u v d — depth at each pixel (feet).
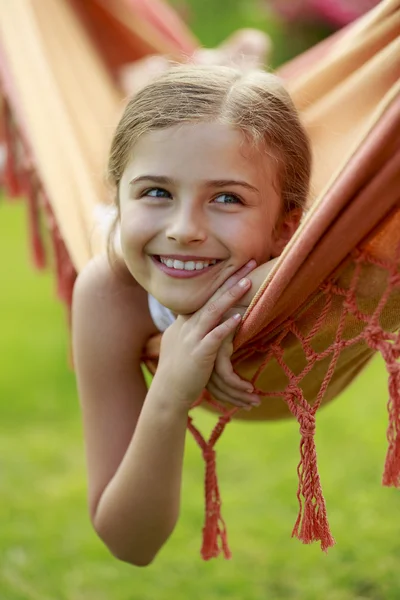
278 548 14.39
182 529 15.08
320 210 6.48
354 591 13.17
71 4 15.72
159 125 7.06
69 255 10.48
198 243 7.04
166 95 7.23
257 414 8.80
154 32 16.31
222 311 7.19
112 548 8.46
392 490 16.01
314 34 37.55
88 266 8.77
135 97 7.60
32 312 29.73
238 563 14.02
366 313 7.06
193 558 14.21
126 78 15.65
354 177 6.29
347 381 8.95
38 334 27.20
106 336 8.44
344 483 16.35
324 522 6.93
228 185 7.01
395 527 14.66
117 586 13.52
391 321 7.36
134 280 8.46
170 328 7.61
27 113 12.30
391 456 6.48
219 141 7.01
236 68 8.25
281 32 38.19
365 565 13.73
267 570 13.79
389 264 6.64
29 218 13.05
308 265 6.68
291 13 37.09
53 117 12.35
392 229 6.57
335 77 9.77
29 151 11.98
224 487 16.70
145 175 7.08
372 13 9.86
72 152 11.79
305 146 8.08
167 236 7.03
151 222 7.15
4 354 25.31
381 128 6.17
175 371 7.39
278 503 15.88
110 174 7.93
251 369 7.66
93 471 8.52
